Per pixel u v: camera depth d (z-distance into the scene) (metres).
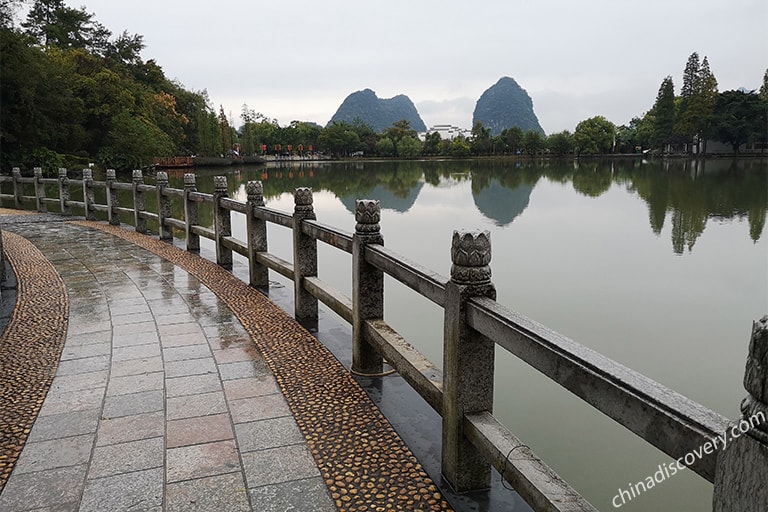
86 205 11.18
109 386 3.34
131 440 2.72
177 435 2.77
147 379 3.44
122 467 2.49
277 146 86.38
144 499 2.26
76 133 32.94
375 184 29.94
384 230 13.55
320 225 4.12
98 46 54.28
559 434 3.96
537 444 3.83
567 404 4.36
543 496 1.74
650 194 22.84
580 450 3.77
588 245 11.54
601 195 22.80
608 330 6.26
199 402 3.13
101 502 2.24
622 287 8.09
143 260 7.12
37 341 4.12
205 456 2.58
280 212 4.99
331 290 4.09
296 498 2.27
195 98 61.28
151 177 34.78
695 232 13.24
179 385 3.36
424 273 2.54
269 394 3.23
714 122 57.94
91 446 2.67
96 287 5.71
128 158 36.97
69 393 3.25
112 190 10.45
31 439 2.73
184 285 5.80
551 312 6.94
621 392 1.40
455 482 2.31
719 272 9.03
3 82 26.50
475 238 2.13
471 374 2.22
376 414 2.98
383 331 3.21
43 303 5.12
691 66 65.94
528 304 7.26
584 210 17.78
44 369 3.60
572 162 67.94
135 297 5.32
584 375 1.53
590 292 7.83
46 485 2.36
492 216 16.50
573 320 6.62
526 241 12.02
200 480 2.39
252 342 4.10
